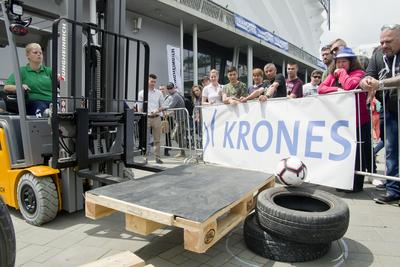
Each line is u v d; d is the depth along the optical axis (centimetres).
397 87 351
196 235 207
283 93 538
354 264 248
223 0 1388
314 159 428
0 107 396
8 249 190
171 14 1141
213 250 277
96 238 305
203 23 1250
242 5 1566
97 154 374
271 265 250
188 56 1398
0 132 366
